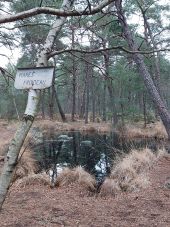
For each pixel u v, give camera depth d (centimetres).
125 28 1020
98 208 631
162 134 1945
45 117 3238
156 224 541
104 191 746
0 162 1008
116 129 2153
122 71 2108
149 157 1101
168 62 2508
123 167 913
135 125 2392
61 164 1159
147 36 1777
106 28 994
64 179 822
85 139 1867
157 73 1962
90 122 2936
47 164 1145
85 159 1270
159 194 714
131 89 2334
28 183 796
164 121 1086
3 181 307
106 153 1409
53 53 335
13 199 671
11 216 566
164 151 1223
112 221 557
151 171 953
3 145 1305
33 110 312
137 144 1623
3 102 2681
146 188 768
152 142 1698
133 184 786
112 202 674
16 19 293
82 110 3578
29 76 314
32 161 1057
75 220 560
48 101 3353
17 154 311
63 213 595
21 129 311
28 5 532
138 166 991
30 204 642
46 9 296
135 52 344
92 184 815
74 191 759
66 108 5256
